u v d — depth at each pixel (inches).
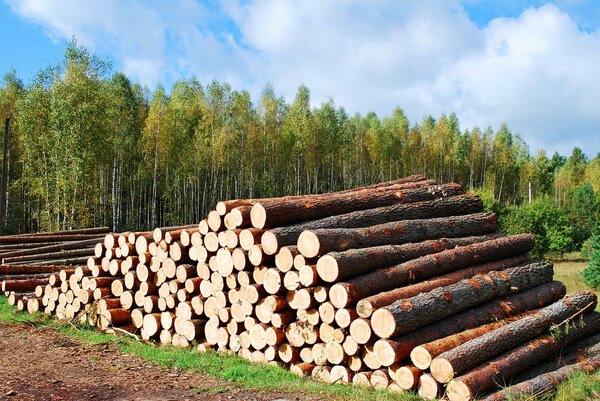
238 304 348.8
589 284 702.5
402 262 345.4
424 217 432.5
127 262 420.8
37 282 504.7
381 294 297.3
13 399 238.8
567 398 242.1
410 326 279.1
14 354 326.0
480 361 267.3
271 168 1841.8
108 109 1262.3
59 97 1055.0
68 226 1066.7
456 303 306.2
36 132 1122.0
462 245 402.3
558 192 2652.6
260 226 344.5
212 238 366.6
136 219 1680.6
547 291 375.2
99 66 1121.4
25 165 1159.6
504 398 241.4
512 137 2628.0
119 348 358.0
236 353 352.8
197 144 1555.1
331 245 316.5
